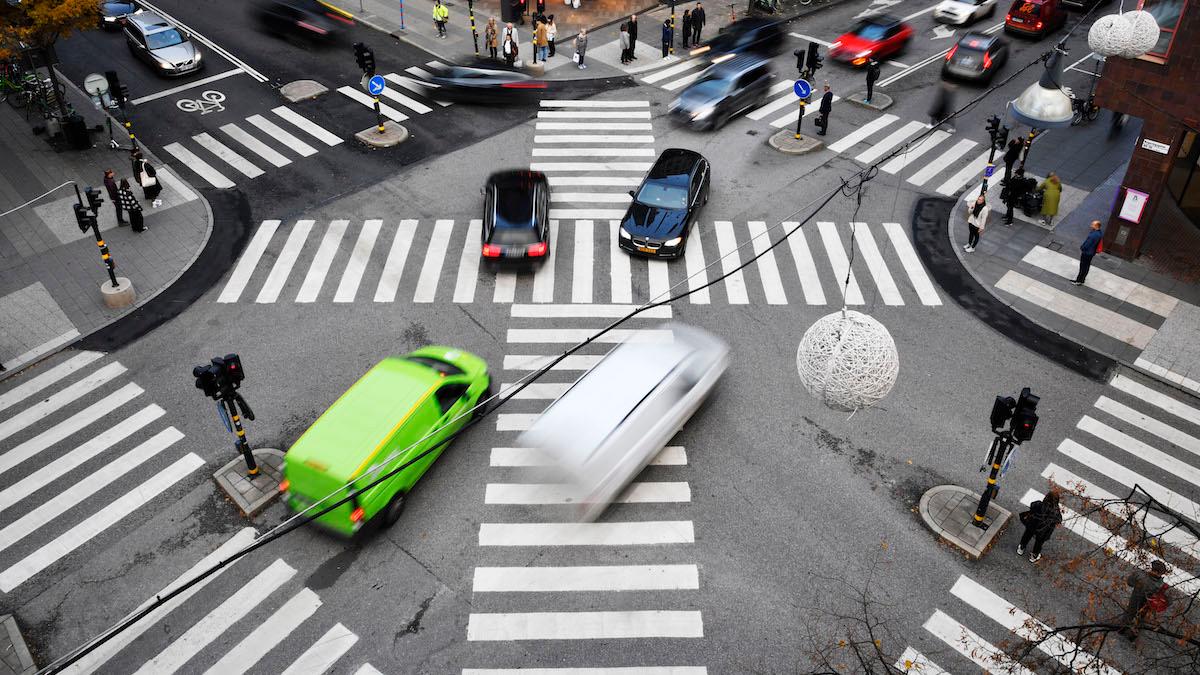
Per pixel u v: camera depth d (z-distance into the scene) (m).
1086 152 24.83
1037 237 21.31
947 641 12.34
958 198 22.86
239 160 24.41
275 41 31.56
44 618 12.62
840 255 20.69
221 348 17.75
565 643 12.30
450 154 24.89
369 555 13.50
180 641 12.34
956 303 19.14
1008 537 13.88
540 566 13.37
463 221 21.89
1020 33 32.03
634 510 14.28
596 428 14.19
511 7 32.56
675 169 21.59
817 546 13.70
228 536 13.81
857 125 26.36
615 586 13.08
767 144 25.38
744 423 15.96
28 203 22.33
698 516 14.18
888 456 15.27
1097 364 17.44
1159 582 11.49
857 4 35.91
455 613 12.70
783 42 32.06
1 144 24.91
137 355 17.61
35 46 27.27
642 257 20.52
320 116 26.70
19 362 17.38
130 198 20.72
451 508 14.27
